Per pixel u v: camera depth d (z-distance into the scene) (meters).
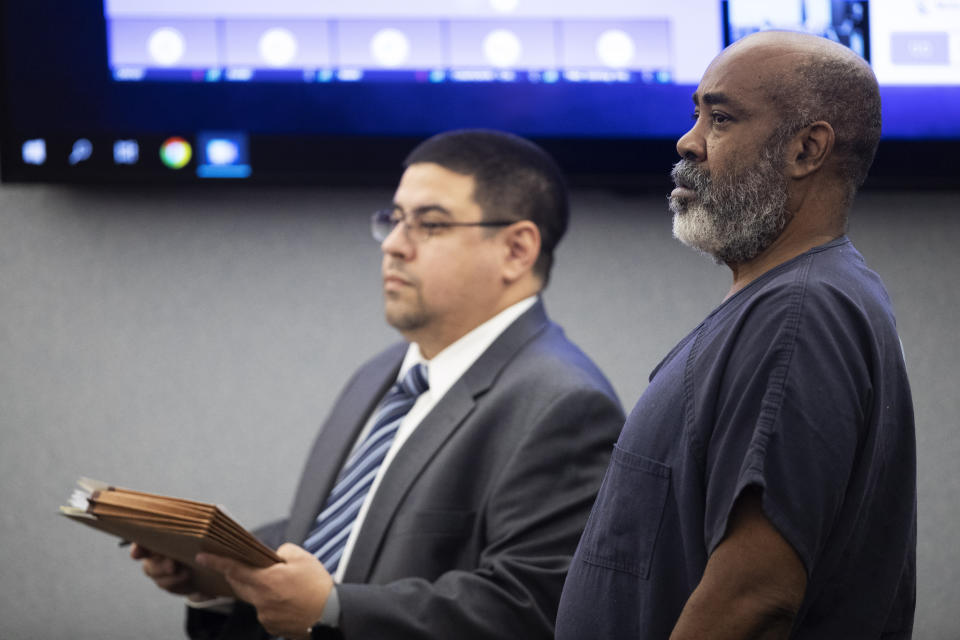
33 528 7.17
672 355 3.43
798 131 3.17
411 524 4.90
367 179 7.02
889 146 7.03
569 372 5.07
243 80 6.95
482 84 7.01
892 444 3.12
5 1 6.85
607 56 7.03
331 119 7.00
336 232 7.38
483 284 5.37
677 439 3.15
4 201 7.23
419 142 7.02
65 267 7.26
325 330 7.36
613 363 7.43
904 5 6.99
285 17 6.96
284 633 4.58
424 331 5.44
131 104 6.92
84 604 7.18
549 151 7.04
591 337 7.44
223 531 4.18
